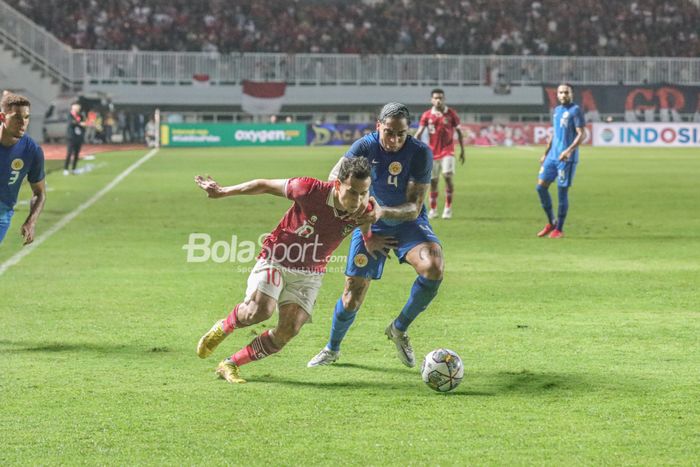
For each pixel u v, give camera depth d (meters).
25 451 6.65
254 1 65.44
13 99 9.92
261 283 8.35
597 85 63.16
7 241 18.64
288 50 64.25
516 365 9.21
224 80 61.62
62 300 12.62
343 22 66.88
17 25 59.66
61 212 23.92
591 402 7.89
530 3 69.06
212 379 8.70
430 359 8.27
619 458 6.52
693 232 20.41
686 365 9.14
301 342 10.30
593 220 22.70
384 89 62.62
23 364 9.22
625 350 9.80
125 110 60.81
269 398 8.06
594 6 69.44
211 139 60.69
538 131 63.91
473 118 64.19
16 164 10.20
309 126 61.62
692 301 12.59
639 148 59.97
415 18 67.31
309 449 6.71
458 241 18.91
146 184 32.47
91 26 62.84
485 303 12.46
